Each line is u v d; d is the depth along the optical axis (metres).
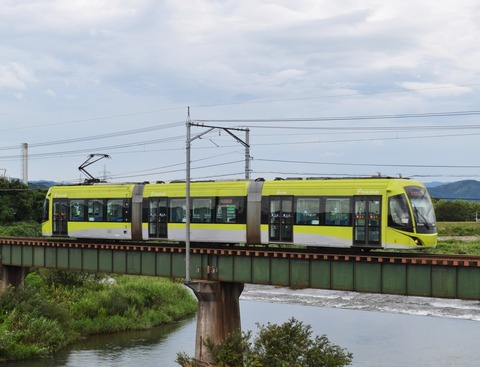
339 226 41.81
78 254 56.78
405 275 39.16
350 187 41.72
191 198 48.34
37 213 128.75
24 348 53.34
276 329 35.31
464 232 128.75
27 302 59.97
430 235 40.19
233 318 48.41
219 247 49.47
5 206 122.12
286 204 44.03
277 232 44.31
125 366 50.47
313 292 88.44
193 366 43.84
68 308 65.50
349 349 54.88
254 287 94.56
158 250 50.50
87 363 51.56
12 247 62.66
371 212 40.78
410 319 68.50
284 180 44.81
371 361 50.81
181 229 48.88
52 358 53.31
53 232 57.34
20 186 129.00
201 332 46.84
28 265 61.09
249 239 45.53
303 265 43.38
